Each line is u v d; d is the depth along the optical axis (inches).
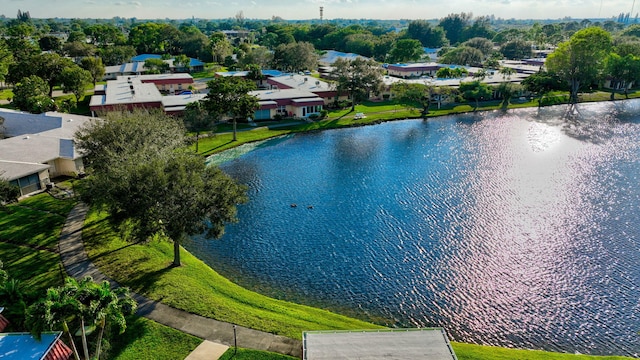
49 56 3897.6
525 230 1769.2
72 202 1931.6
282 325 1173.1
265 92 3934.5
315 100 3722.9
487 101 4434.1
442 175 2425.0
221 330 1140.5
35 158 2146.9
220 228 1386.6
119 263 1454.2
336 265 1542.8
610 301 1326.3
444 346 914.1
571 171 2438.5
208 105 2925.7
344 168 2561.5
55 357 925.8
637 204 1988.2
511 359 1063.0
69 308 893.2
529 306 1315.2
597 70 4372.5
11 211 1791.3
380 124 3634.4
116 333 1106.1
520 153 2792.8
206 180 1397.6
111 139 1803.6
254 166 2588.6
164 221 1310.3
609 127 3408.0
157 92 3772.1
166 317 1182.9
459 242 1688.0
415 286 1419.8
